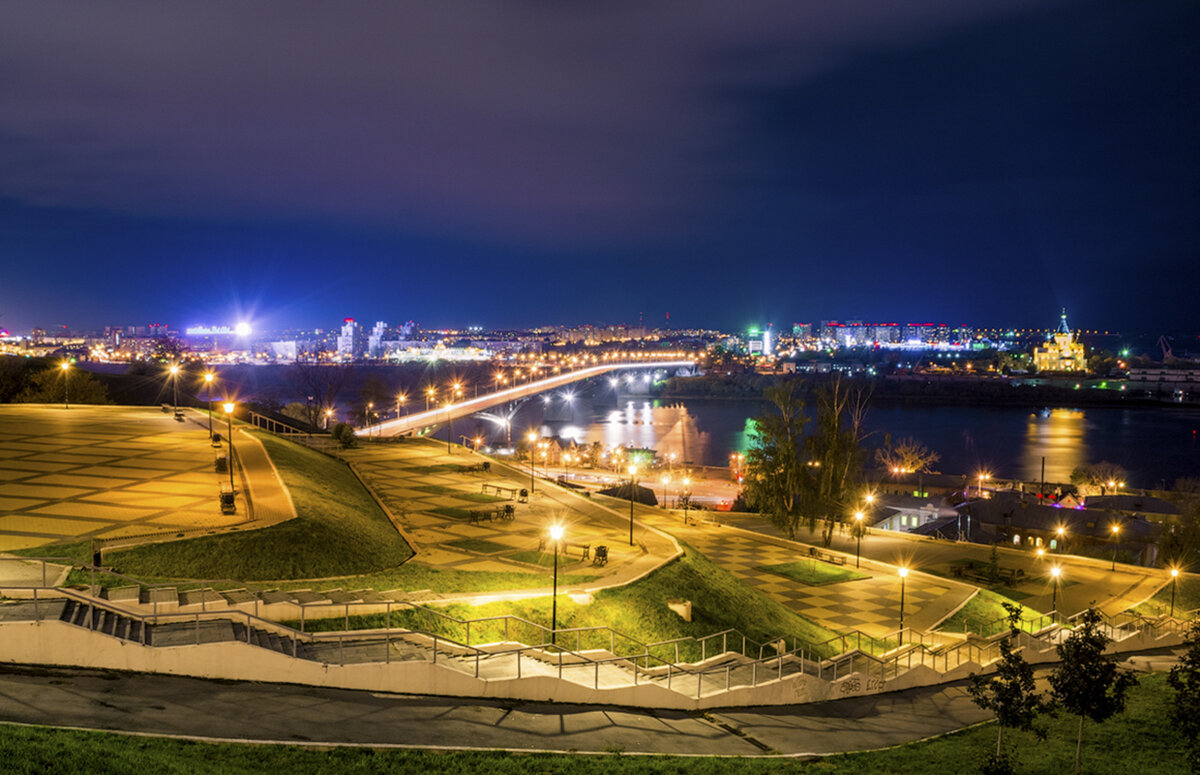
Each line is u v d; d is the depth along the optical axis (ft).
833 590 178.09
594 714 79.25
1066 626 155.22
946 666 127.65
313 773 52.80
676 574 144.77
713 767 66.80
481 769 58.03
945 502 369.50
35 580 85.76
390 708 69.77
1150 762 85.40
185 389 501.15
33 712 54.80
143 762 47.03
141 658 66.08
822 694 105.91
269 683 69.92
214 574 104.83
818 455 225.15
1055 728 98.94
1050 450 638.12
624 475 457.27
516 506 194.49
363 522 152.05
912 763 78.33
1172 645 162.91
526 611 111.04
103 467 165.17
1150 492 417.69
